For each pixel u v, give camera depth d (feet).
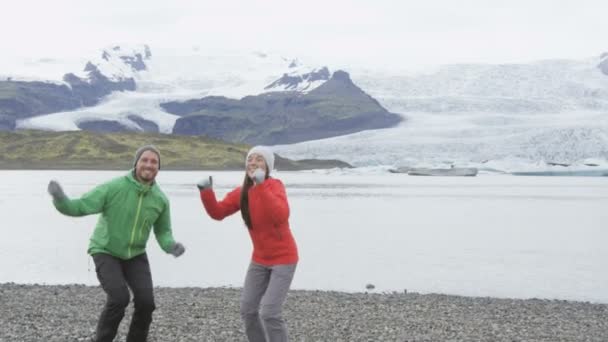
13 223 196.44
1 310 57.11
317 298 71.26
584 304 70.90
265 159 34.45
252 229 34.50
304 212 261.85
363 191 467.52
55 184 32.55
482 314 62.03
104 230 35.24
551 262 123.13
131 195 35.06
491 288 92.63
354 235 172.86
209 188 34.76
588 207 318.86
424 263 118.83
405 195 416.05
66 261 112.57
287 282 34.27
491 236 175.32
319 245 147.84
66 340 44.24
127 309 57.57
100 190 34.58
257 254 34.86
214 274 99.19
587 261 124.47
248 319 35.35
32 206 274.16
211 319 54.29
